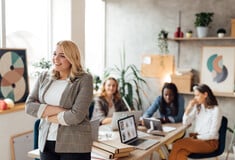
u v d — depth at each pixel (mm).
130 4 5027
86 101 1879
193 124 4574
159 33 4859
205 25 4367
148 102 5020
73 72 1903
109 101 3781
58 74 1985
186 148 3330
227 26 4449
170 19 4789
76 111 1837
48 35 4184
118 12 5113
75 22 4219
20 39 3703
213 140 3438
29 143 3420
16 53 3410
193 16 4645
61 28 4184
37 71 3748
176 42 4781
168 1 4781
